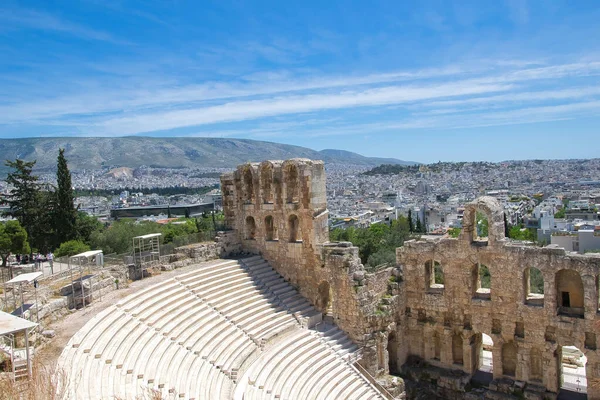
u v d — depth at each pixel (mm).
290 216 56938
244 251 61938
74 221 93125
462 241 49531
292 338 47750
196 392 34594
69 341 34656
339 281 51125
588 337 43156
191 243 60531
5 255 69750
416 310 53656
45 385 23516
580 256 42875
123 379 31922
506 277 46906
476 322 49125
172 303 46031
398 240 110062
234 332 45438
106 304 42719
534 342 45625
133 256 52781
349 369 46875
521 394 45781
